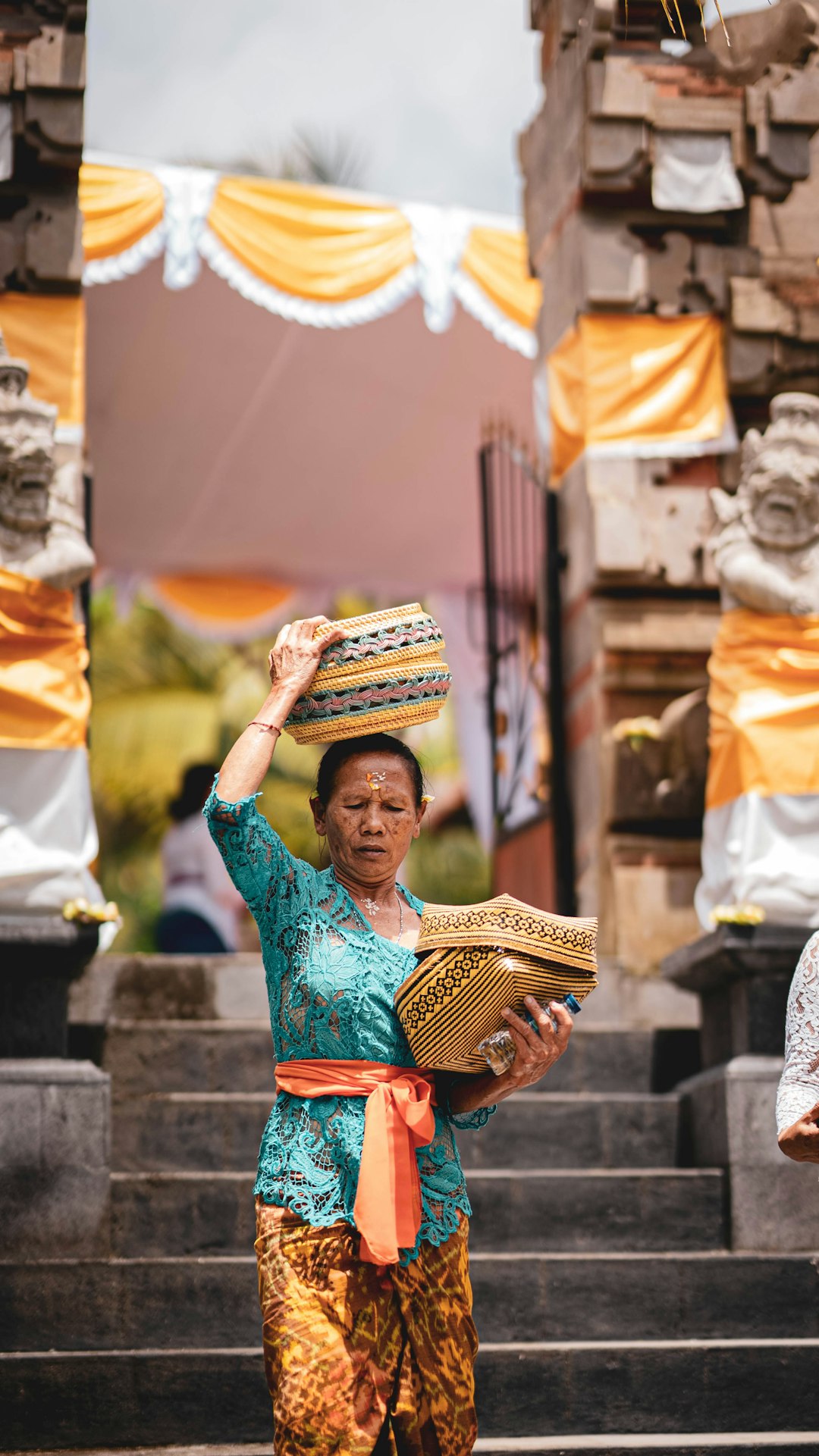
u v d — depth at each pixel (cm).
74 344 860
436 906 429
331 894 436
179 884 1587
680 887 961
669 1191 727
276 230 1190
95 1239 686
